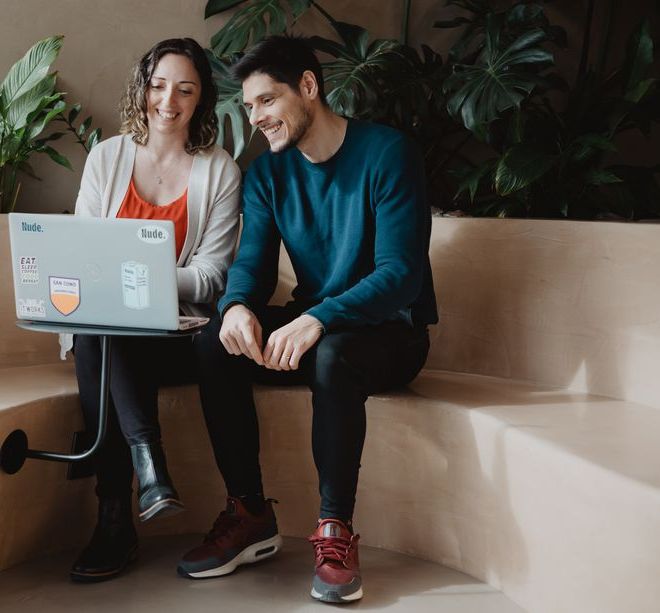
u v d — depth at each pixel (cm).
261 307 224
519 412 213
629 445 186
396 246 211
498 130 305
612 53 340
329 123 221
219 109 297
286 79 212
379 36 330
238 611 195
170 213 238
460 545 217
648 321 224
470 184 289
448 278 263
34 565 218
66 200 299
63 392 226
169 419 238
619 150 341
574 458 176
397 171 215
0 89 274
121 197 238
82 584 208
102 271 186
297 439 237
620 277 231
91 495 232
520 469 194
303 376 235
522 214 305
